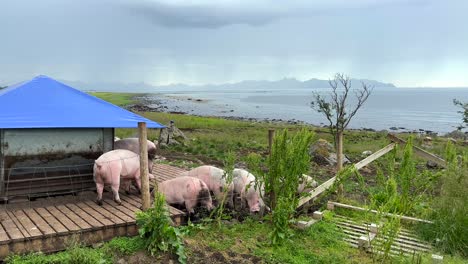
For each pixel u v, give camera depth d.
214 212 8.23
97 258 5.88
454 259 6.69
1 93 9.37
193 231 7.33
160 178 10.72
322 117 65.38
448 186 7.88
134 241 6.54
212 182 9.14
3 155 7.98
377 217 7.11
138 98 114.38
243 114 70.62
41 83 9.41
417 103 133.25
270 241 7.15
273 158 8.10
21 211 7.36
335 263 6.54
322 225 8.05
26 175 8.21
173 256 6.33
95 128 8.99
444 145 23.31
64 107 8.86
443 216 7.57
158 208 6.48
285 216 7.29
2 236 5.98
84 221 6.82
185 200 8.39
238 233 7.54
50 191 8.47
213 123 36.69
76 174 8.77
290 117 65.50
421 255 6.48
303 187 9.37
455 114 81.31
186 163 14.68
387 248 6.54
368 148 21.56
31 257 5.82
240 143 21.69
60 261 5.77
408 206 8.77
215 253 6.58
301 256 6.75
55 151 8.53
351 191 11.39
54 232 6.20
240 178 9.33
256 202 8.80
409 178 8.90
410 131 46.28
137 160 8.59
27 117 8.09
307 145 8.18
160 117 40.31
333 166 15.92
